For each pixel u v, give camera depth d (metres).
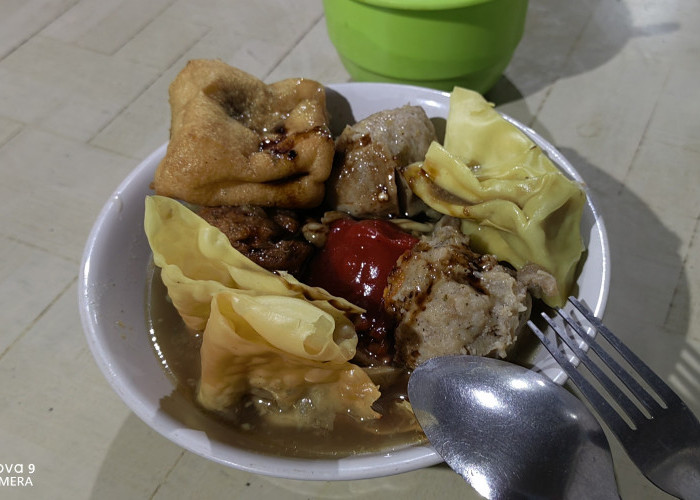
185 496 0.24
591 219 0.24
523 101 0.37
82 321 0.22
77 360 0.28
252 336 0.20
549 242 0.23
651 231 0.31
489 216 0.24
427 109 0.28
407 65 0.32
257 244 0.23
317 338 0.19
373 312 0.23
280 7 0.44
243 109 0.26
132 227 0.24
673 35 0.41
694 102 0.37
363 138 0.25
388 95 0.28
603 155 0.34
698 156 0.34
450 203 0.24
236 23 0.42
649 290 0.29
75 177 0.34
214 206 0.24
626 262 0.30
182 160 0.23
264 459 0.19
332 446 0.20
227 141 0.23
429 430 0.19
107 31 0.42
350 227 0.24
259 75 0.39
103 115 0.37
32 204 0.33
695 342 0.28
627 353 0.20
